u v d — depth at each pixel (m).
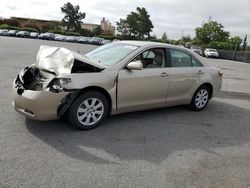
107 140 4.45
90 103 4.73
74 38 57.22
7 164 3.46
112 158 3.89
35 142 4.13
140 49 5.34
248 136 5.38
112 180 3.35
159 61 5.64
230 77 14.71
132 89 5.10
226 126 5.82
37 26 77.12
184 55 6.16
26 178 3.21
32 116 4.35
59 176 3.32
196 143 4.74
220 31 64.12
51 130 4.61
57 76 4.35
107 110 4.96
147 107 5.52
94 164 3.68
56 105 4.34
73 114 4.55
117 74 4.88
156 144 4.51
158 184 3.37
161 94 5.64
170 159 4.04
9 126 4.60
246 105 7.93
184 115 6.23
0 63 11.88
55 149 3.98
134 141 4.53
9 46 23.80
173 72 5.76
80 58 4.59
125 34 83.56
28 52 18.95
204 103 6.76
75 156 3.84
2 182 3.10
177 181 3.48
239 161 4.21
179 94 6.04
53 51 4.91
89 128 4.77
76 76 4.45
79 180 3.28
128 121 5.41
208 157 4.25
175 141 4.72
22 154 3.74
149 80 5.30
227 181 3.60
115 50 5.49
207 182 3.53
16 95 4.50
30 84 4.68
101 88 4.75
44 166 3.50
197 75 6.30
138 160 3.91
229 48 52.09
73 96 4.45
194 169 3.82
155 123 5.48
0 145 3.92
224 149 4.61
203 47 54.09
